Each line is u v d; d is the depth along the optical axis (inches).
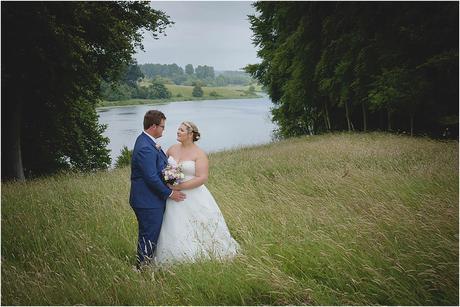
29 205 274.8
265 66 1173.1
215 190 284.5
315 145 539.2
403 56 631.8
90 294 152.6
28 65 487.5
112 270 169.9
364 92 737.0
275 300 150.3
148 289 154.9
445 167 296.7
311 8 815.7
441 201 210.8
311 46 852.6
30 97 605.6
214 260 175.0
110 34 532.1
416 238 167.8
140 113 3159.5
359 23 673.0
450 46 560.4
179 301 152.9
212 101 5777.6
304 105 1047.0
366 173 300.7
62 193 315.3
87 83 596.1
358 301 140.9
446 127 645.9
